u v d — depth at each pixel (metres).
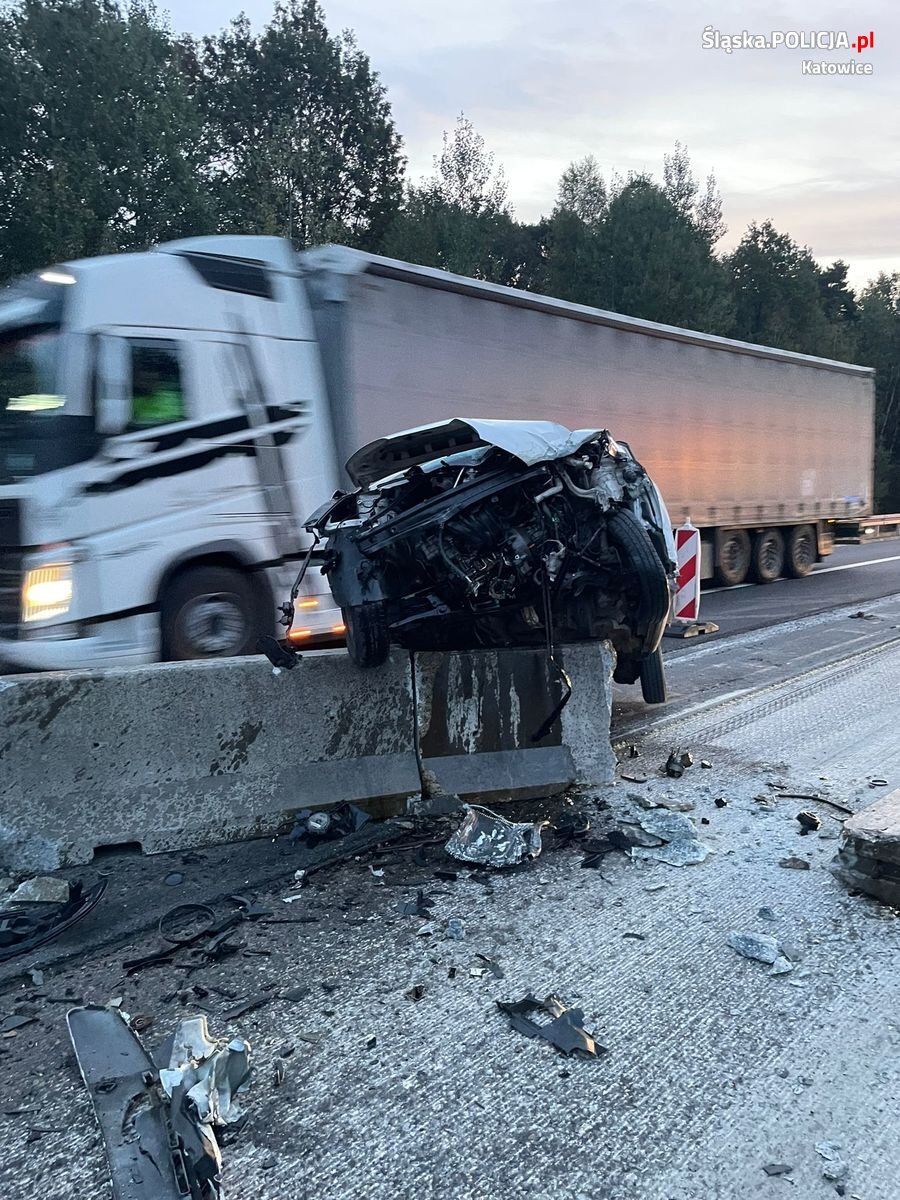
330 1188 2.38
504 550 4.93
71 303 6.00
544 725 5.20
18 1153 2.49
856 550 23.30
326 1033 3.04
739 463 15.06
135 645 6.25
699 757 6.03
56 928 3.66
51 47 26.11
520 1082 2.79
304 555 7.39
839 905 3.94
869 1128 2.59
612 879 4.20
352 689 4.82
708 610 12.80
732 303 49.97
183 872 4.17
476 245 39.50
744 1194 2.36
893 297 65.19
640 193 45.47
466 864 4.33
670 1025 3.08
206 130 32.47
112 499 6.10
